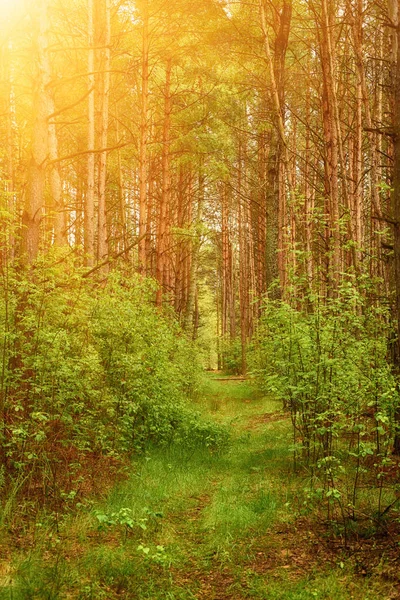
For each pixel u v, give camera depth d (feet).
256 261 94.63
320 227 24.34
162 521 17.21
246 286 100.01
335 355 19.89
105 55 41.60
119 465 22.62
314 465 20.65
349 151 52.13
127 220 79.25
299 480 21.02
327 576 13.08
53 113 20.63
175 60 49.34
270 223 44.11
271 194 44.32
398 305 15.92
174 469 23.18
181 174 68.49
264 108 56.90
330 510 17.24
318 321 20.24
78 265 26.00
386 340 20.93
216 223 105.40
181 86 55.36
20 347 18.65
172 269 72.84
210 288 145.38
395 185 15.67
